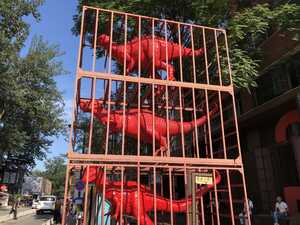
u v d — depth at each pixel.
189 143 9.09
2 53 21.48
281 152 17.03
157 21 7.67
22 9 21.78
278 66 16.86
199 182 6.20
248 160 18.86
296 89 15.16
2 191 42.28
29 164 36.16
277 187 16.94
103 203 5.59
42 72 26.97
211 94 8.10
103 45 7.13
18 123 27.89
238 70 11.28
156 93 7.61
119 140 8.25
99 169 6.24
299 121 15.26
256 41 16.92
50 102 28.42
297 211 14.61
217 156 8.98
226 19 13.05
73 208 12.38
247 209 6.37
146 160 6.00
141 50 7.18
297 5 14.59
